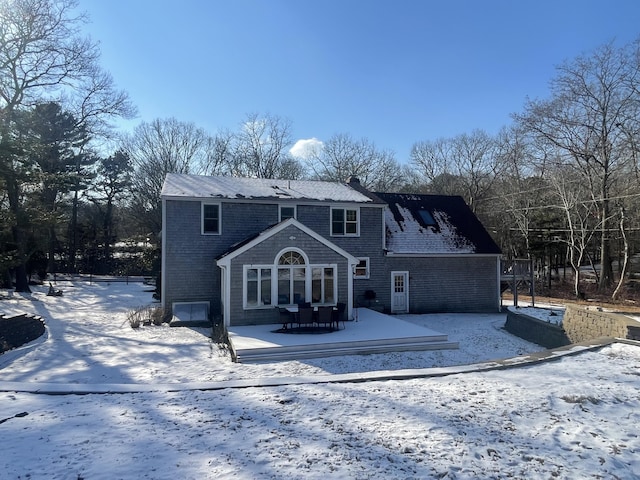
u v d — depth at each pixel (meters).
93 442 4.85
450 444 4.91
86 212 53.12
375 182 54.09
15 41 25.62
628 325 11.77
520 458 4.64
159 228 46.75
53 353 12.80
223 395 6.59
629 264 32.34
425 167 54.47
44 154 26.12
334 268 16.89
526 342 16.73
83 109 32.44
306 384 7.21
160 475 4.12
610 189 30.30
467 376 7.68
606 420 5.72
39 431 5.15
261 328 15.25
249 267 15.83
